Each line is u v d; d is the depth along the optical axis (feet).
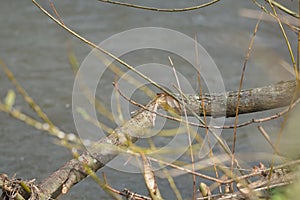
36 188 15.15
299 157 14.43
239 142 25.89
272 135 17.90
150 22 44.14
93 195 22.80
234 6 45.96
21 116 13.76
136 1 47.83
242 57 36.68
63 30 42.80
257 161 18.95
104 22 44.24
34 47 40.24
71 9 46.44
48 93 33.45
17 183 15.15
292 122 14.11
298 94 15.62
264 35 39.83
